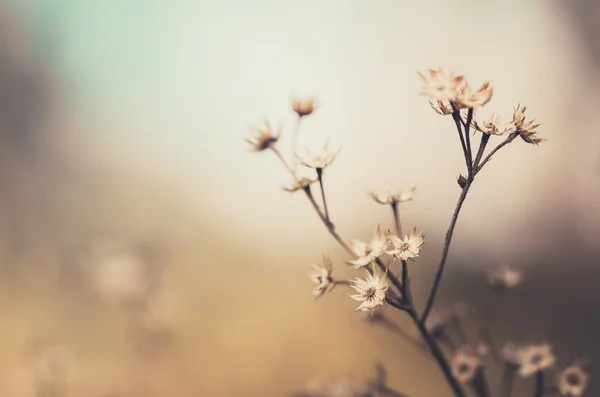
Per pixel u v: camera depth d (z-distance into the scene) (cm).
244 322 67
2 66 107
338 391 35
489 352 33
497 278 34
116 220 89
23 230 81
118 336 62
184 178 101
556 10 89
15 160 97
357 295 26
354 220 94
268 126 29
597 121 78
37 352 52
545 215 79
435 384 59
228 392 59
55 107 111
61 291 67
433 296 28
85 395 55
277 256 85
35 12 113
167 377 59
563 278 71
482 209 85
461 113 27
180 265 79
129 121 112
